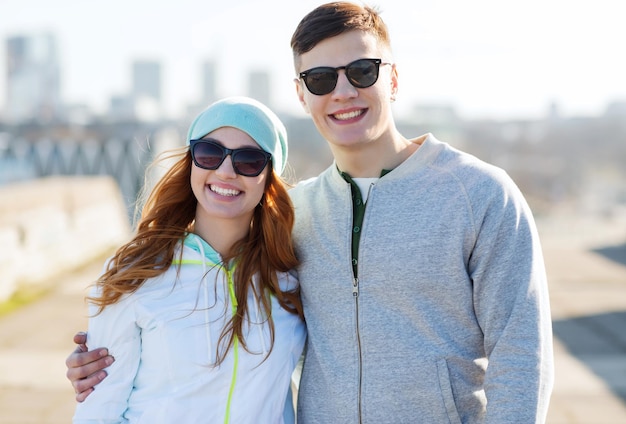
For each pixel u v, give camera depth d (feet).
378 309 6.48
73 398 15.37
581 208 216.95
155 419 6.35
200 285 6.68
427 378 6.29
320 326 6.81
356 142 6.61
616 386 16.11
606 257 41.09
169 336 6.44
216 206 6.77
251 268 6.86
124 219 48.62
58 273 32.40
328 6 6.72
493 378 6.06
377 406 6.37
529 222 6.27
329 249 6.81
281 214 6.97
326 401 6.63
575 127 273.95
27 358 18.49
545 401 5.92
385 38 6.75
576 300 26.91
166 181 7.29
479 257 6.24
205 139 6.78
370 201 6.62
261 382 6.61
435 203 6.40
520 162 268.41
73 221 36.11
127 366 6.53
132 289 6.50
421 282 6.33
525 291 6.06
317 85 6.61
